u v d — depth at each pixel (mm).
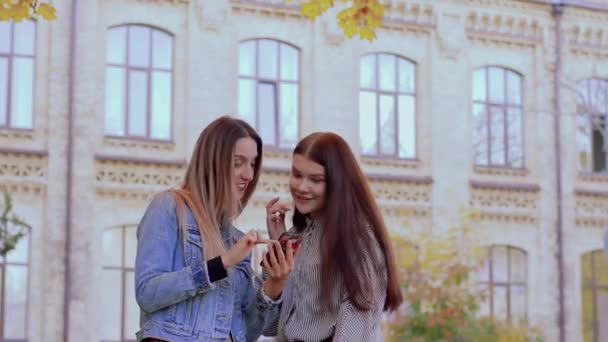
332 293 5656
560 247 27016
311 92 24641
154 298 4977
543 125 27312
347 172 5727
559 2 27562
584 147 27734
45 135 22078
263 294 5410
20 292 21531
